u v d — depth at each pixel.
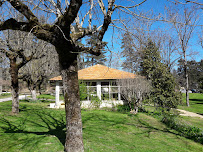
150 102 13.44
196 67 43.16
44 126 7.80
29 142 5.12
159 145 5.94
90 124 8.76
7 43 10.81
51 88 37.69
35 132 6.59
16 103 11.10
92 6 5.36
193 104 23.62
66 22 3.67
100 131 7.21
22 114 10.99
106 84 19.48
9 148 4.59
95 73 18.81
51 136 5.83
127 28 5.11
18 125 7.80
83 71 20.09
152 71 13.59
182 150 5.67
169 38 19.64
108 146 5.16
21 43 11.59
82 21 5.46
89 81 17.66
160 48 19.45
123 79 13.33
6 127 7.30
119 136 6.66
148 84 12.95
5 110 12.27
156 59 13.97
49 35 3.79
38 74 21.42
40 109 13.98
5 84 34.28
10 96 32.25
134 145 5.61
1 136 5.80
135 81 12.83
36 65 21.42
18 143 5.03
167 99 12.78
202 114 15.27
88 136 6.20
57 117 10.45
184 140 7.13
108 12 4.57
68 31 3.88
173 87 13.13
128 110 14.30
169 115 12.29
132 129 8.13
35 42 15.16
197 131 8.02
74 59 4.43
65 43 3.97
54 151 4.39
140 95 12.95
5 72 29.45
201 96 34.62
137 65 12.73
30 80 20.95
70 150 4.23
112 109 14.77
